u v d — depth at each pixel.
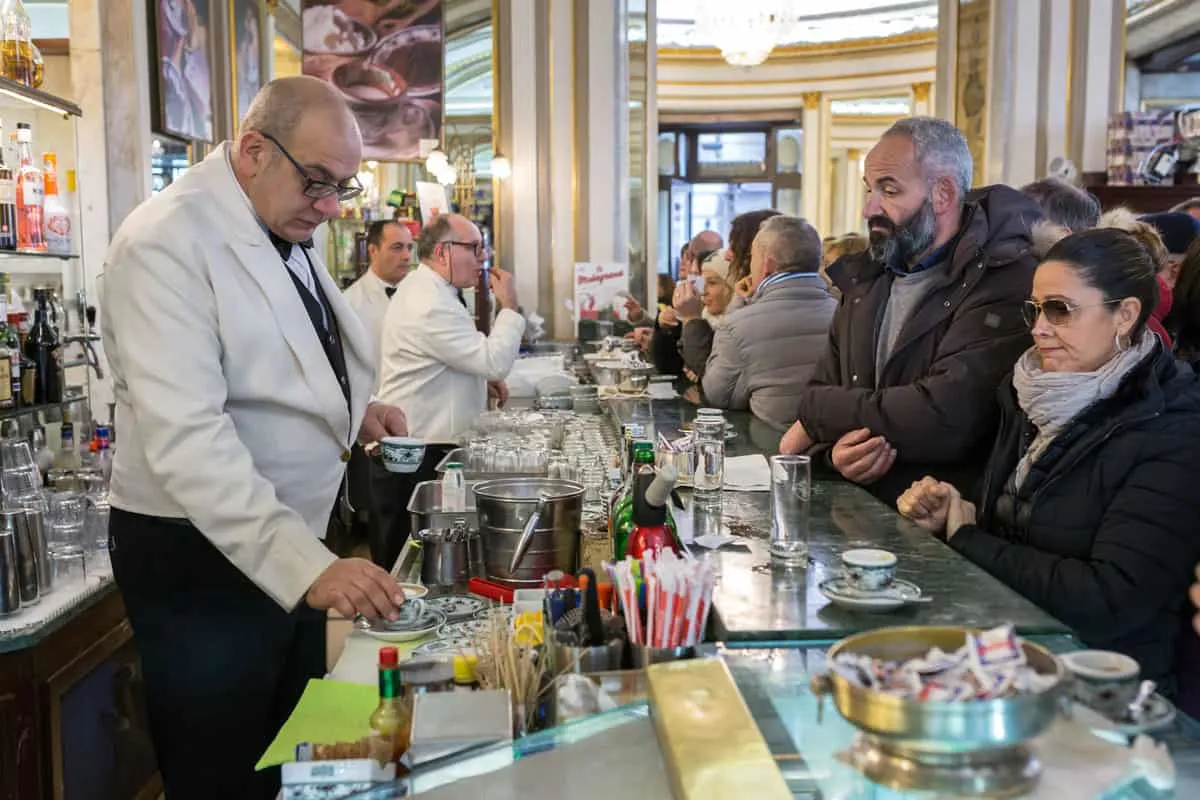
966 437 2.36
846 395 2.50
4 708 2.41
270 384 2.13
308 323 2.18
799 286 3.43
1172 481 1.75
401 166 8.18
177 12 5.82
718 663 1.20
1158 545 1.73
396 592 1.86
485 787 1.16
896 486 2.52
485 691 1.35
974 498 2.27
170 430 1.95
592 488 2.64
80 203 4.70
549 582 1.70
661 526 1.81
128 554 2.17
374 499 4.04
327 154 2.06
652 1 8.21
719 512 2.10
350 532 5.84
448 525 2.23
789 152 17.59
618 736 1.15
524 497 2.13
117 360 2.12
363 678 1.72
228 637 2.17
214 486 1.95
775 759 0.99
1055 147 7.90
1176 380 1.85
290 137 2.05
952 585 1.58
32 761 2.44
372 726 1.42
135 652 3.04
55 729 2.49
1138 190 7.60
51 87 4.80
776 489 1.70
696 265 6.16
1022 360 2.01
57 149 4.24
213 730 2.18
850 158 18.48
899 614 1.45
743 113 16.12
